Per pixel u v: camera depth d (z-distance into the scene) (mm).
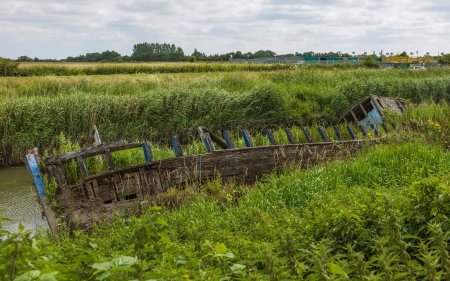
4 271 3180
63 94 26578
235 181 11828
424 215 5617
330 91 28641
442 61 77750
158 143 21438
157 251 3988
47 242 5348
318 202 7297
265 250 4535
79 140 21266
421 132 14227
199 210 9367
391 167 10922
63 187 10016
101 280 3254
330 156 13539
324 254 4215
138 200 10344
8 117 20234
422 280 4098
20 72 43531
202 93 24438
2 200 13938
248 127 24078
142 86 29594
